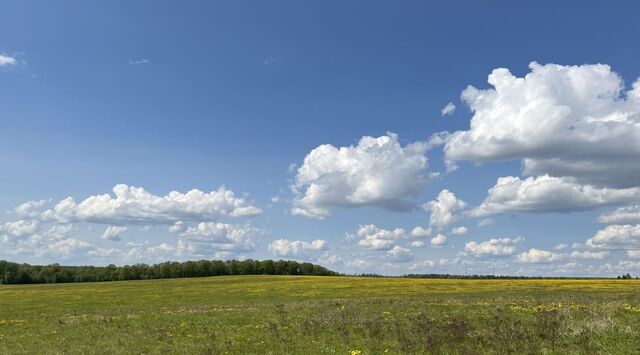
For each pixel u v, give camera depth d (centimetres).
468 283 8069
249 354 2059
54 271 15012
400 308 3403
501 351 1842
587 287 6750
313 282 9025
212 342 2414
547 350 1798
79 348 2488
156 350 2281
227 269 16012
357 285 8050
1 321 4066
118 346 2486
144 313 4012
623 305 2773
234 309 3969
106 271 15250
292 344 2231
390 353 1894
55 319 3919
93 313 4388
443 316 2881
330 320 2895
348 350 2002
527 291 5962
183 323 3169
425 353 1881
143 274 15175
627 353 1706
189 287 8444
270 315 3347
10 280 14125
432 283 8244
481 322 2548
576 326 2130
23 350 2569
